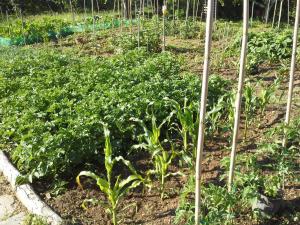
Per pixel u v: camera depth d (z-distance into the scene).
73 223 2.18
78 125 2.73
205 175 2.53
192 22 7.45
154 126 2.40
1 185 2.68
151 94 3.24
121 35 6.26
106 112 3.03
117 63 4.46
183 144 2.97
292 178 2.33
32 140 2.63
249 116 3.03
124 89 3.38
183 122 2.63
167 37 6.84
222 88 3.70
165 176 2.34
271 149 2.32
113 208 2.10
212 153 2.79
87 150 2.71
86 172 2.13
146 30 6.21
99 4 11.84
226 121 3.21
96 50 6.07
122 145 2.91
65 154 2.60
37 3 11.88
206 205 2.07
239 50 5.06
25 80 3.98
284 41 4.80
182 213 1.94
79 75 4.05
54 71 4.29
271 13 10.51
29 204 2.37
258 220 2.05
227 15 10.99
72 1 11.18
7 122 3.15
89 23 8.23
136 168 2.71
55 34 7.39
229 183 2.07
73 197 2.43
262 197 2.10
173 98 3.33
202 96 1.66
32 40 7.21
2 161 2.85
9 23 8.60
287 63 4.59
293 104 3.40
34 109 3.21
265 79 4.23
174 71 4.20
